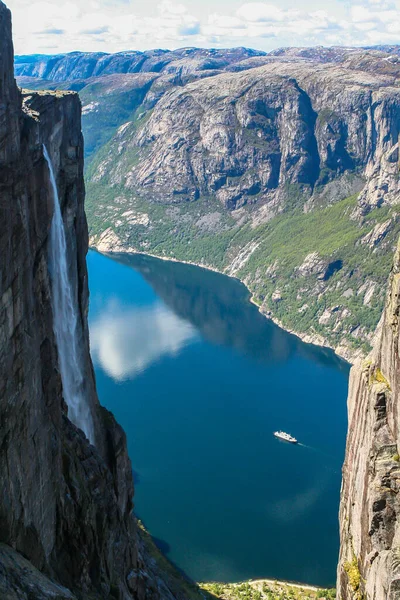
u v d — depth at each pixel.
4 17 53.62
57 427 68.19
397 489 80.25
